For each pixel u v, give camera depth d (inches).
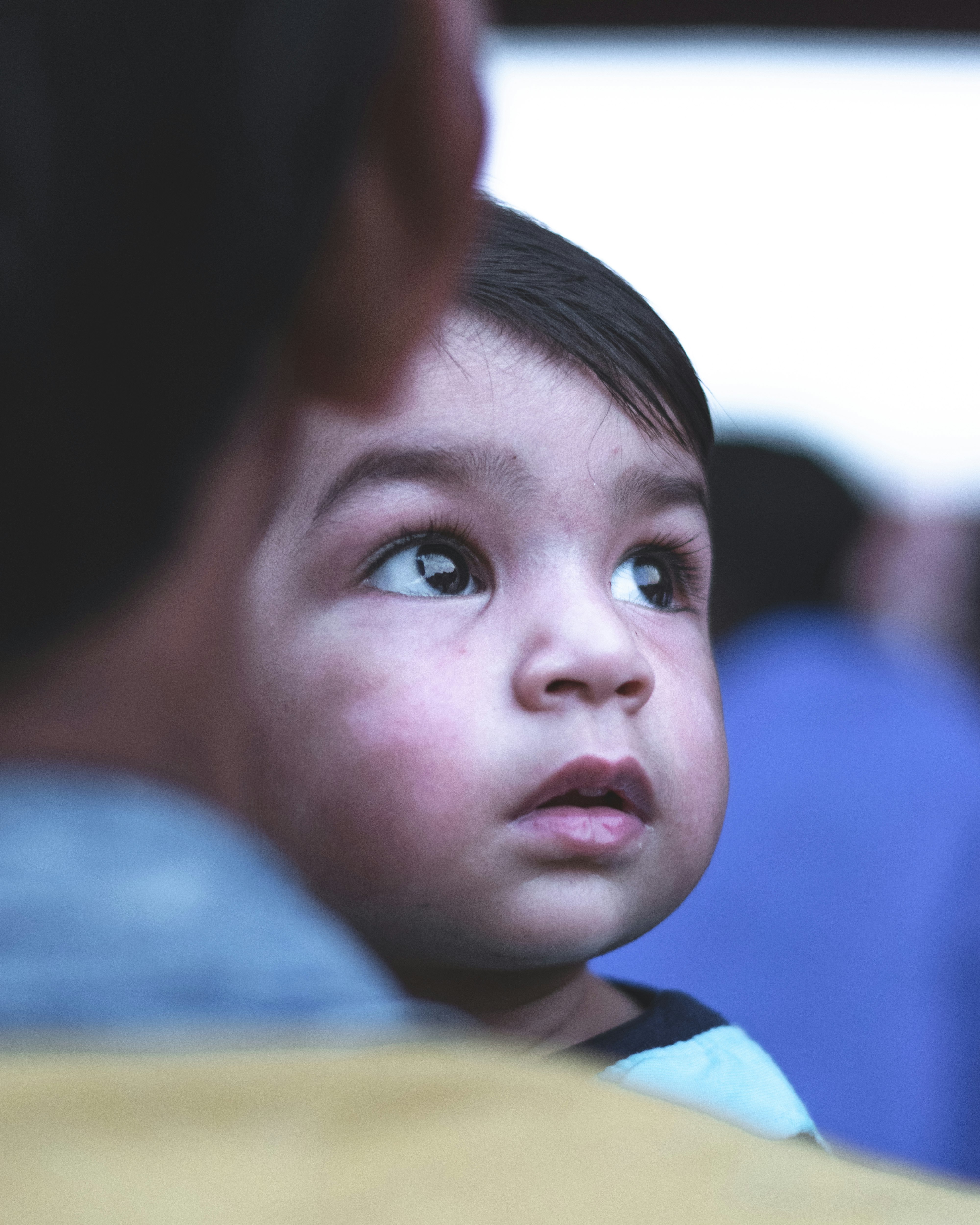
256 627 58.4
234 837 28.8
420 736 56.9
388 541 58.7
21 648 26.4
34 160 26.5
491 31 35.6
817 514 152.6
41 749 27.0
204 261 27.1
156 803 27.6
